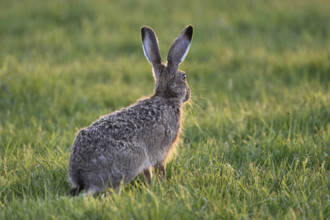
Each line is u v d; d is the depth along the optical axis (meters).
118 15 55.75
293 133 25.77
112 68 40.47
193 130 26.72
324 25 52.38
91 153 18.34
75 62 41.22
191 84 37.38
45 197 18.00
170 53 22.28
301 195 18.73
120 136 18.94
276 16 54.62
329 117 27.72
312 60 40.22
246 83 37.28
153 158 20.72
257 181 19.36
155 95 22.14
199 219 16.48
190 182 19.20
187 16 54.81
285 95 31.81
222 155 22.47
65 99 32.03
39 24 53.00
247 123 27.38
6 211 17.22
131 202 16.98
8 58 39.81
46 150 23.67
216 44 46.38
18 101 31.45
